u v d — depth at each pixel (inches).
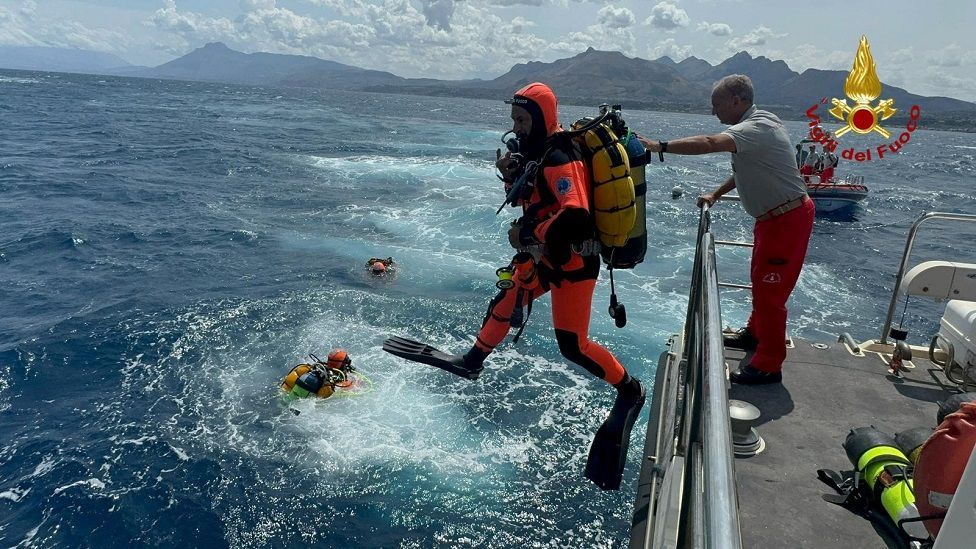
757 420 156.0
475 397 406.9
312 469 335.9
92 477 323.3
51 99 3166.8
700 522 51.4
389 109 4601.4
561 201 104.4
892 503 113.1
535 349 474.9
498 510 314.8
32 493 311.6
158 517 301.3
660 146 139.2
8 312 518.3
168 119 2415.1
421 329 506.0
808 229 154.6
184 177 1159.6
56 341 462.3
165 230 777.6
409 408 392.5
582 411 398.0
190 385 410.9
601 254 117.6
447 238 783.7
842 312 623.8
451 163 1453.0
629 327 525.0
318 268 647.8
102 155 1364.4
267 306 539.8
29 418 372.5
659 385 168.2
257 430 366.0
